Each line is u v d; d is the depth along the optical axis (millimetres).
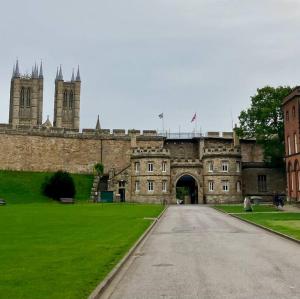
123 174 88062
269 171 89188
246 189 88312
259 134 83375
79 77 159500
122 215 45719
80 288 12500
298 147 64500
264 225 34000
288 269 16281
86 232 28281
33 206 63531
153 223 36094
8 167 89938
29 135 92438
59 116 155375
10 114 155375
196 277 14883
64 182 80688
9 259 17375
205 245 23312
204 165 86500
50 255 18453
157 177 85625
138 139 97562
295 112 65500
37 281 13359
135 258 19016
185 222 38969
